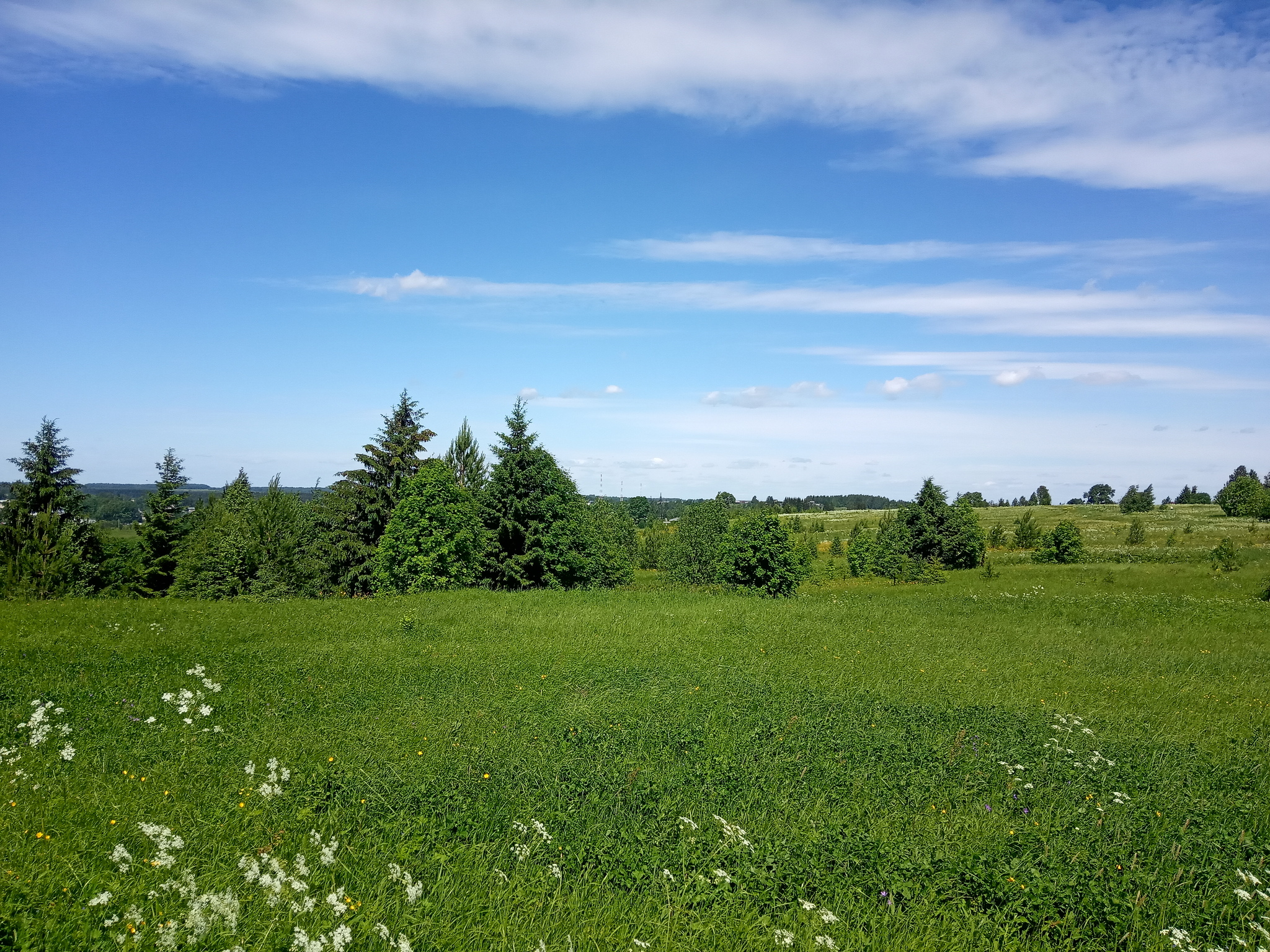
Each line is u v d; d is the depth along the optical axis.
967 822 7.23
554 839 6.43
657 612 21.61
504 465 34.47
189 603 22.50
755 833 6.75
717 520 51.03
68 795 6.63
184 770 7.64
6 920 4.20
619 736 9.49
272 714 9.95
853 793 7.90
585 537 37.03
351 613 20.28
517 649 15.52
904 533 58.34
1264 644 19.25
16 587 39.75
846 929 5.27
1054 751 9.51
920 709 11.39
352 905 5.02
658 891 5.68
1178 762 9.34
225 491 59.00
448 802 7.07
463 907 5.31
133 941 4.13
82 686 10.94
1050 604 26.05
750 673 13.85
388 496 36.75
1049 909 5.55
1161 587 37.25
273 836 6.11
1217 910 5.74
